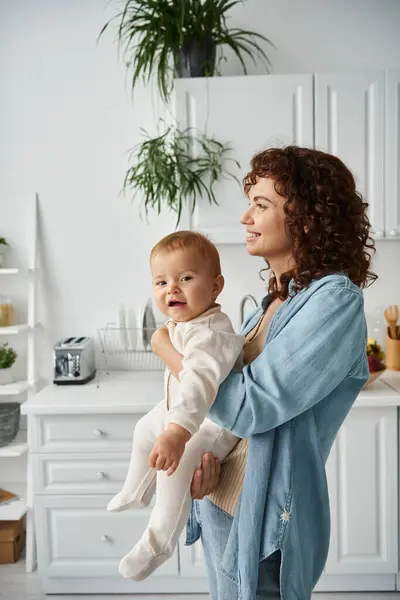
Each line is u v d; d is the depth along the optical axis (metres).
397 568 2.38
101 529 2.43
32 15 2.92
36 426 2.42
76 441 2.42
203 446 1.20
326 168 1.10
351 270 1.10
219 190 2.58
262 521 1.05
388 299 2.94
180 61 2.61
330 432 1.12
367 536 2.38
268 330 1.11
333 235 1.08
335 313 1.01
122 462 2.42
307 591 1.09
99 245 3.00
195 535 1.36
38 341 3.03
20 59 2.94
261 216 1.13
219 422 1.03
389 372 2.76
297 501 1.05
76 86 2.94
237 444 1.21
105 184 2.97
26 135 2.96
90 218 2.99
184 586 2.49
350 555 2.39
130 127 2.94
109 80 2.93
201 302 1.19
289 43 2.88
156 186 2.78
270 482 1.06
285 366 0.99
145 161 2.61
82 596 2.49
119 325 2.81
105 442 2.42
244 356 1.20
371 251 2.91
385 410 2.34
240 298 2.95
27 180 2.98
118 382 2.75
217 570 1.20
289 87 2.52
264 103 2.53
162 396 2.49
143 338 2.76
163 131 2.92
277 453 1.06
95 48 2.92
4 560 2.79
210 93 2.54
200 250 1.20
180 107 2.55
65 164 2.97
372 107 2.52
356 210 1.12
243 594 1.04
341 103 2.52
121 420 2.41
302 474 1.07
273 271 1.27
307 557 1.08
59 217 2.99
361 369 1.12
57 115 2.95
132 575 1.18
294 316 1.05
